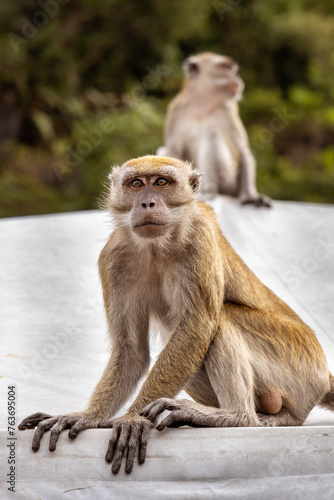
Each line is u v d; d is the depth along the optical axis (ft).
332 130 128.77
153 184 25.20
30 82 116.16
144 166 25.41
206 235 24.93
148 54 121.60
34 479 20.83
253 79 132.67
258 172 115.44
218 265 24.80
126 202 25.54
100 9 117.91
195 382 25.90
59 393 27.25
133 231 24.80
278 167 119.03
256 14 133.39
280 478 21.24
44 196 106.22
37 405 25.80
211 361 24.04
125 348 25.13
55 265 46.93
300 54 135.13
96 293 41.22
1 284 42.55
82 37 118.11
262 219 61.62
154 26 119.65
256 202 66.23
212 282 24.25
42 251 50.19
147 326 26.43
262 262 48.14
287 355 24.99
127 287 25.70
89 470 20.93
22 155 112.88
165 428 21.59
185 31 122.42
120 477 20.89
